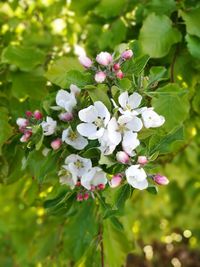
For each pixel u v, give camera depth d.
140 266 0.93
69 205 0.36
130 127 0.31
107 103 0.32
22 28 0.52
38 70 0.43
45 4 0.53
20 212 0.62
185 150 0.57
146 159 0.31
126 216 0.52
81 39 0.52
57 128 0.33
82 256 0.43
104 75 0.32
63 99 0.33
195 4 0.42
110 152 0.30
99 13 0.44
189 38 0.40
